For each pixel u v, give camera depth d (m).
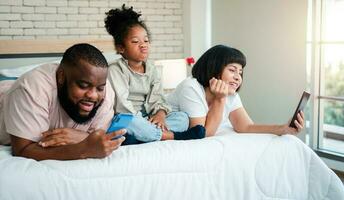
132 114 1.94
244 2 4.15
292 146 1.83
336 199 1.82
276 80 3.89
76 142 1.56
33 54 3.51
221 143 1.72
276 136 1.87
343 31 3.65
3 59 3.35
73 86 1.50
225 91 2.00
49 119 1.63
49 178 1.39
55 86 1.58
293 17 3.67
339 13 3.64
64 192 1.40
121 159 1.51
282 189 1.76
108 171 1.47
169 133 1.91
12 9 3.67
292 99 3.74
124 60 2.25
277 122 3.92
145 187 1.51
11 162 1.42
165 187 1.55
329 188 1.83
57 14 3.87
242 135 1.85
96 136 1.46
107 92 1.76
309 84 3.75
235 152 1.70
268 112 4.01
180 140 1.81
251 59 4.13
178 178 1.57
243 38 4.20
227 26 4.38
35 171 1.38
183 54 4.57
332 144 3.96
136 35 2.25
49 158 1.50
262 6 3.96
